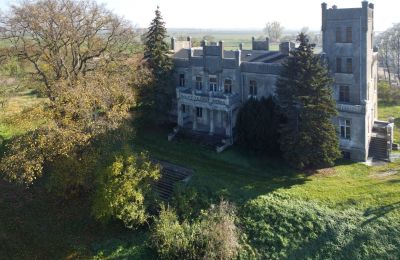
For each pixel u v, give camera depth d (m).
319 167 42.31
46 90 40.28
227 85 51.16
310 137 38.44
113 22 48.03
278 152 44.25
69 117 34.56
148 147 48.81
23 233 34.91
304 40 39.81
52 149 33.16
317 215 33.59
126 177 33.47
